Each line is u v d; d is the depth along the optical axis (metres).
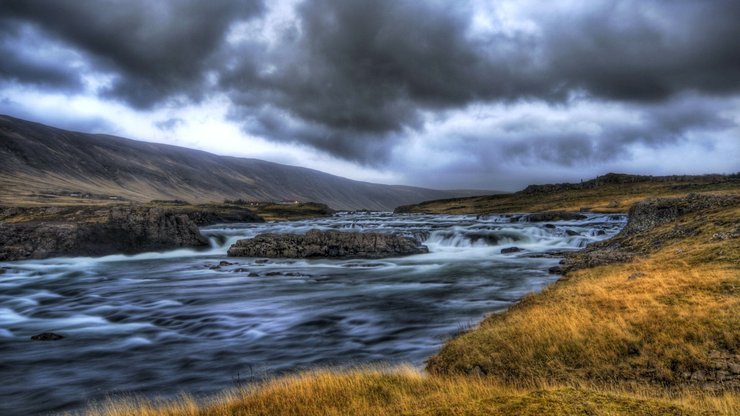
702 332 13.59
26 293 36.78
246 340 22.22
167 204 194.75
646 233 39.94
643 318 15.15
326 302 30.44
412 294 32.62
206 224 124.06
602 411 7.75
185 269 49.84
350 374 13.59
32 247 56.94
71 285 40.16
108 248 60.88
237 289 36.34
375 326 23.73
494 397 9.05
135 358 19.70
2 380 17.16
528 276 38.25
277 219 165.88
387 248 59.62
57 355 20.28
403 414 8.75
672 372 12.45
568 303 18.52
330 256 58.88
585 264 34.97
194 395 15.16
